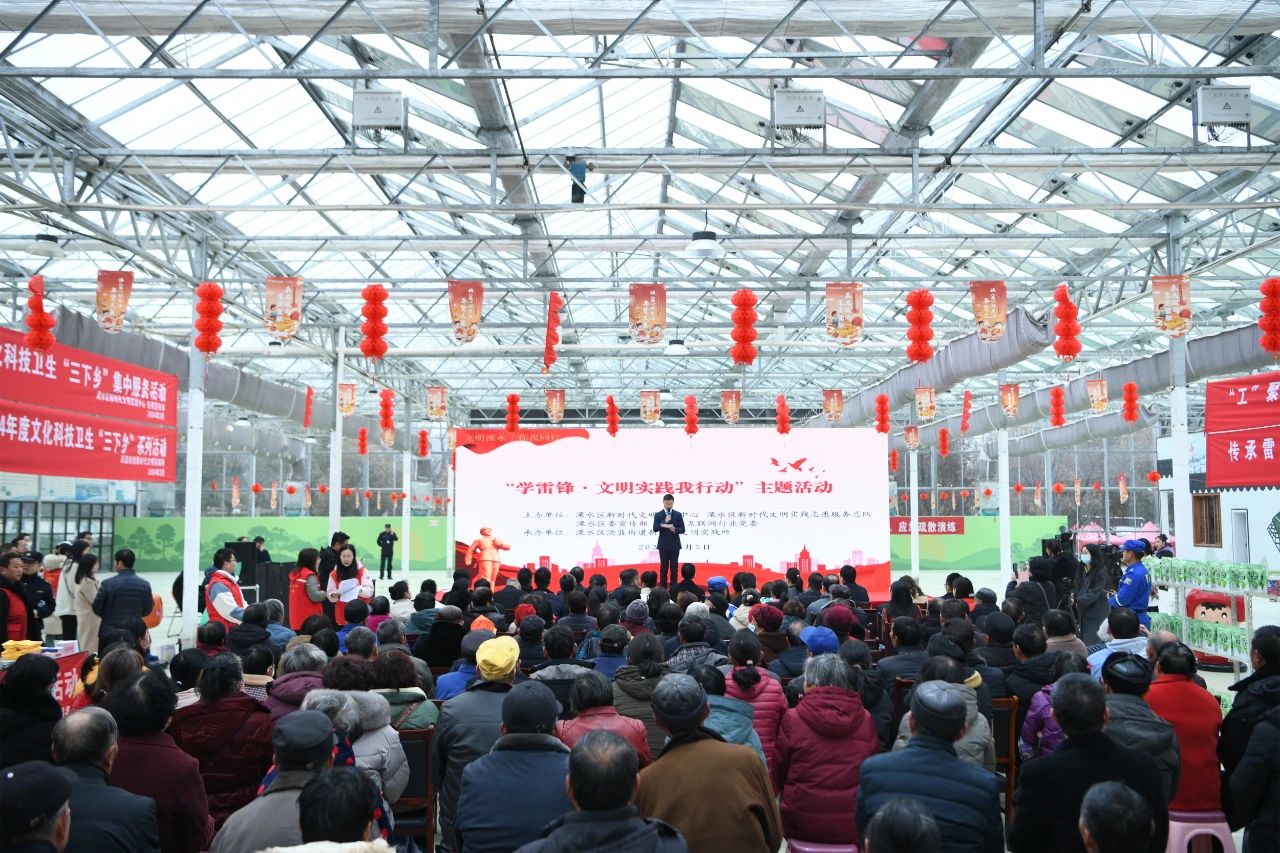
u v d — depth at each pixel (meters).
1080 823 2.50
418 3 9.01
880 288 18.47
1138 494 37.38
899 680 5.73
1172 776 4.07
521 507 17.08
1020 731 5.62
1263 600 17.66
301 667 5.12
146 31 9.24
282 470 37.69
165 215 14.07
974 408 28.62
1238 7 9.07
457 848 4.03
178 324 20.09
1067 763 3.35
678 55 10.55
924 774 3.32
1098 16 8.83
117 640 5.89
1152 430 35.38
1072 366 25.95
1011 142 12.45
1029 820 3.38
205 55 10.40
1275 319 10.91
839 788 4.37
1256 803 3.97
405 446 29.55
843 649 5.58
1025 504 40.66
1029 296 18.58
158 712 3.71
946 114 11.79
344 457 39.59
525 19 9.14
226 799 4.32
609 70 8.95
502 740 3.52
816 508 17.28
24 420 8.83
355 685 4.87
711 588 8.21
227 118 11.71
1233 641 8.83
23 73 8.55
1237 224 14.15
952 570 32.41
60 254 12.73
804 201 14.87
